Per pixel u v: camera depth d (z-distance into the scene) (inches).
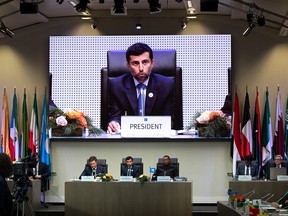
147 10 560.4
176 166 481.4
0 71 569.9
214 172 546.0
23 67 569.0
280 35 549.0
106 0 516.4
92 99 554.3
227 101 547.2
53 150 554.6
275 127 546.0
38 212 477.4
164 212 425.1
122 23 561.3
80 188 433.1
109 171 548.7
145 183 428.5
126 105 551.8
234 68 556.1
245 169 489.1
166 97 550.3
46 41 568.1
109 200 429.7
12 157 549.0
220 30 557.0
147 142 549.0
